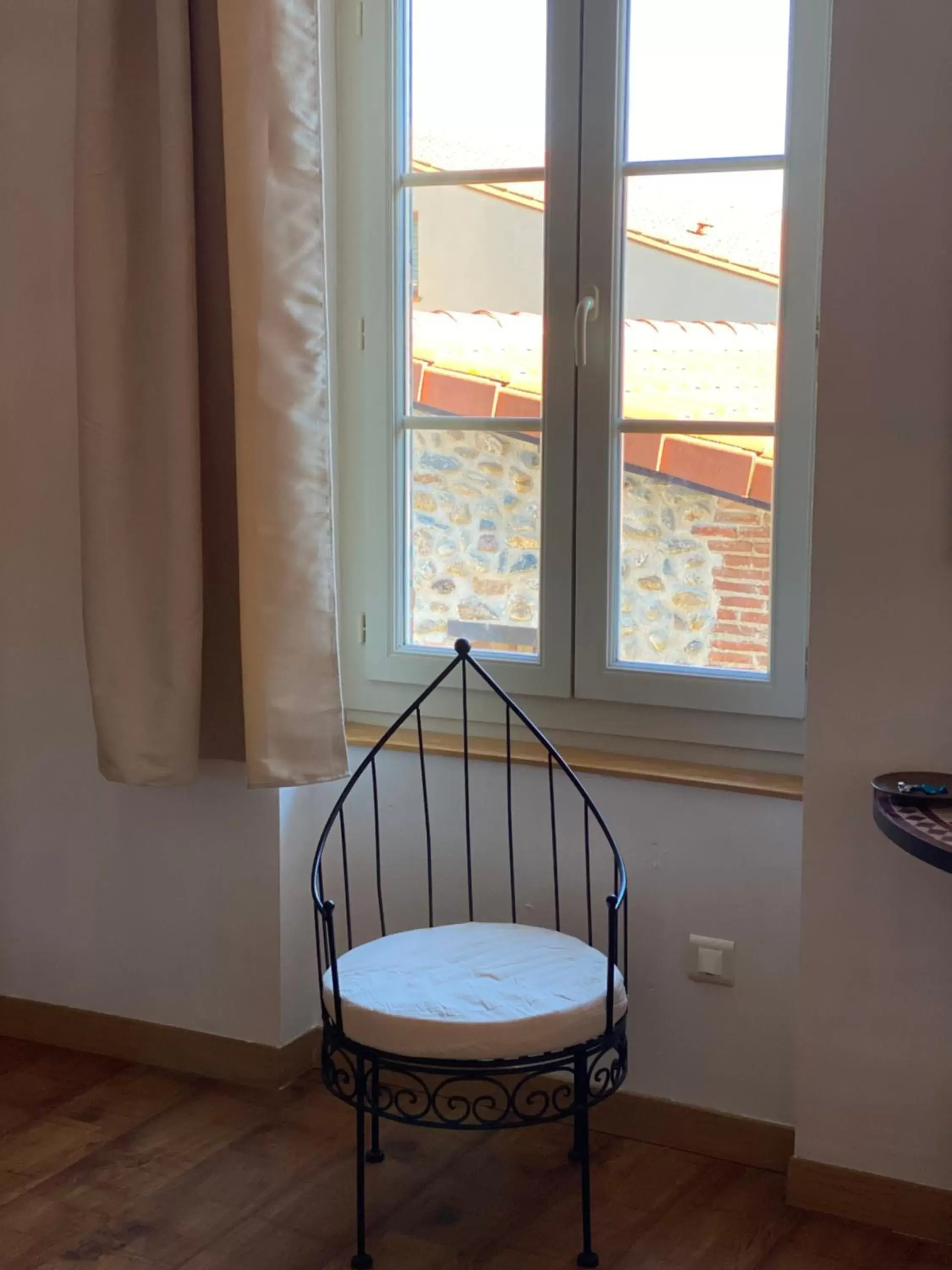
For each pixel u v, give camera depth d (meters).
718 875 2.34
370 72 2.56
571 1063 2.00
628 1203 2.23
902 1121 2.13
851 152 1.98
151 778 2.44
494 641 2.62
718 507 2.39
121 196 2.33
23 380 2.64
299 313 2.28
